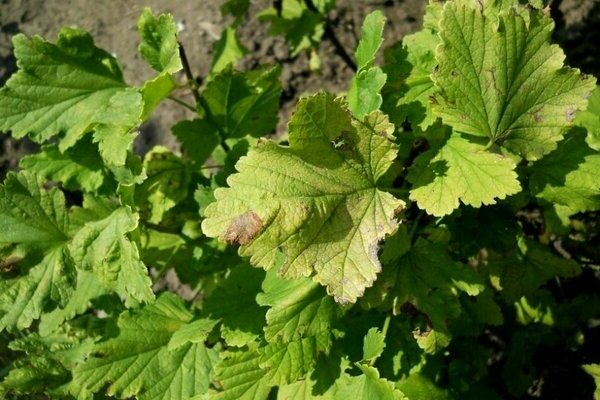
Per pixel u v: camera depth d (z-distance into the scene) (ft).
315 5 1.90
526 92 1.23
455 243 1.40
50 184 2.11
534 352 1.59
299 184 1.13
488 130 1.23
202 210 1.51
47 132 1.49
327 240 1.13
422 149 1.56
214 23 2.17
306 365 1.34
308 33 1.89
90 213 1.53
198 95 1.54
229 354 1.38
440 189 1.20
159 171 1.61
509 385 1.61
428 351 1.33
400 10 2.03
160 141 2.20
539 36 1.21
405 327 1.41
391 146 1.17
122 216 1.41
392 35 2.04
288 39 1.90
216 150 1.65
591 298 1.59
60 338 1.68
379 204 1.17
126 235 1.40
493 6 1.24
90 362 1.46
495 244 1.39
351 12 2.06
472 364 1.47
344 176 1.16
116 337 1.48
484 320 1.47
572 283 1.69
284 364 1.33
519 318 1.63
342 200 1.15
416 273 1.32
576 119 1.43
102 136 1.40
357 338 1.41
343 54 2.09
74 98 1.51
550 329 1.59
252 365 1.39
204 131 1.59
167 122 2.19
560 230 1.54
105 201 1.53
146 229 1.59
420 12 2.02
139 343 1.49
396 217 1.23
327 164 1.16
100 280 1.43
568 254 1.69
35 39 1.48
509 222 1.40
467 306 1.47
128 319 1.50
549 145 1.25
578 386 1.67
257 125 1.61
